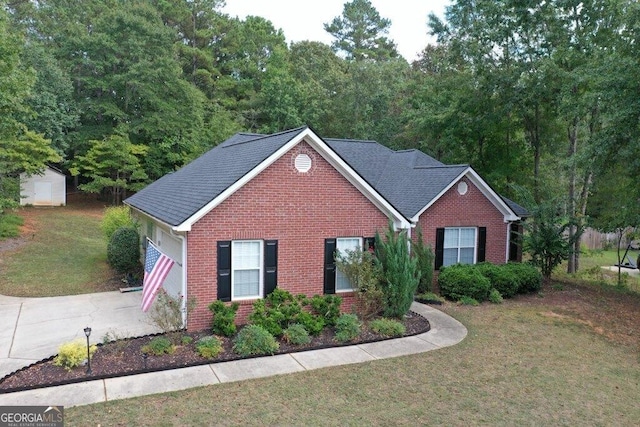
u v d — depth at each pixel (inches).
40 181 1438.2
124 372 362.6
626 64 584.4
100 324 483.8
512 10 896.3
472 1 1031.0
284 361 400.8
